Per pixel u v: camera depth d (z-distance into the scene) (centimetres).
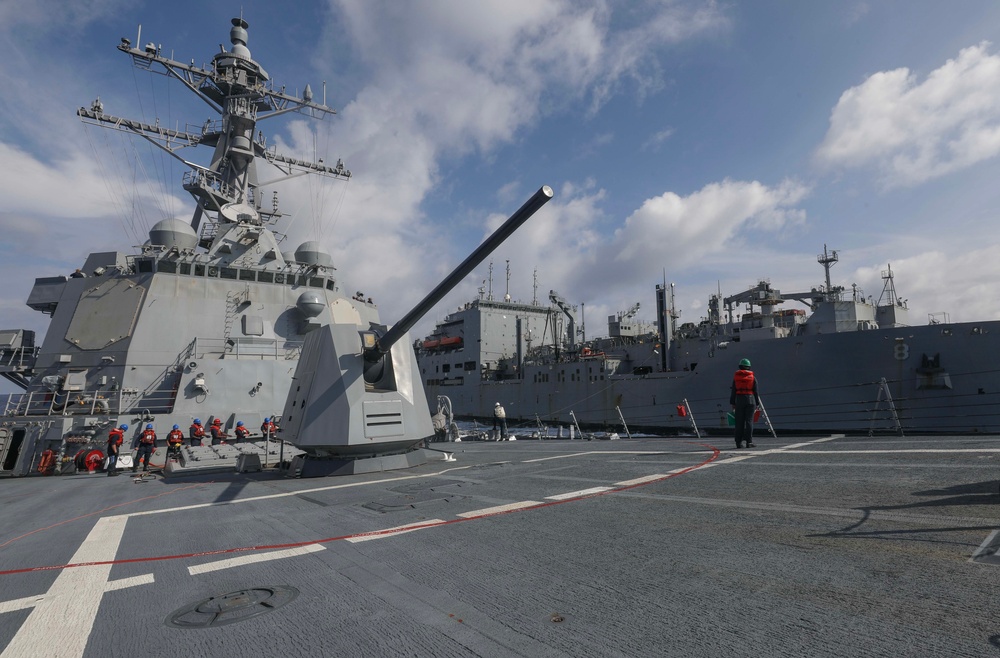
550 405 3541
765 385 2350
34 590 317
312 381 943
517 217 672
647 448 1042
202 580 322
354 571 323
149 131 2084
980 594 223
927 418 1936
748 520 389
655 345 3102
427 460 983
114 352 1577
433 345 5075
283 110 2309
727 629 209
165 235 1739
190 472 1133
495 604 255
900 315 2659
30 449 1388
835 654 181
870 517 368
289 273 1880
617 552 330
